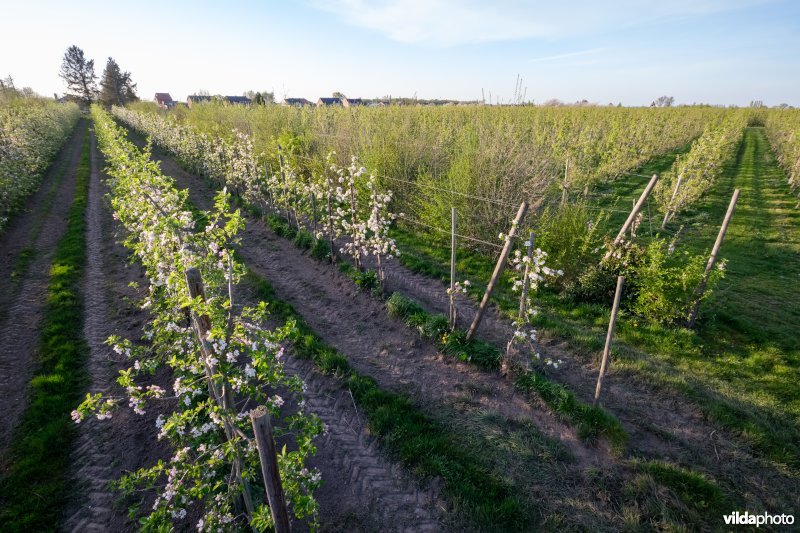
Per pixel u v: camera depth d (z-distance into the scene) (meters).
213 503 3.35
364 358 6.51
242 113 22.77
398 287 8.78
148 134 32.00
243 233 11.98
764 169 21.89
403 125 13.91
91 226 12.31
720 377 6.02
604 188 17.19
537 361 6.33
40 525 3.77
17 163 15.52
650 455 4.71
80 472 4.34
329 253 9.98
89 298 7.96
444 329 6.82
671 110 38.12
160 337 4.11
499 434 4.98
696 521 3.93
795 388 5.70
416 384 5.89
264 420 2.63
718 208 14.73
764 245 11.34
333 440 4.89
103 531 3.79
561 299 8.34
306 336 6.68
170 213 4.93
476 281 9.12
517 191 9.76
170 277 3.84
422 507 4.10
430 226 10.96
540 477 4.43
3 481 4.14
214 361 3.04
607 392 5.73
